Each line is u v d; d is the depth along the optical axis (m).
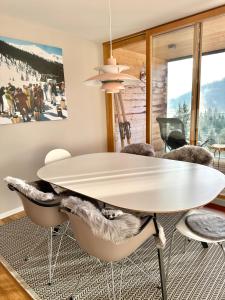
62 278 1.73
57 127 3.23
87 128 3.70
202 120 3.07
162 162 2.22
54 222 1.62
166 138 3.46
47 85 3.01
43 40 2.94
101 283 1.67
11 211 2.85
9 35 2.61
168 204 1.32
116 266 1.84
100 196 1.46
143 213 1.40
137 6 2.44
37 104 2.92
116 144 4.31
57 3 2.30
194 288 1.59
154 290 1.59
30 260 1.95
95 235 1.15
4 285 1.68
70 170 2.05
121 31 3.22
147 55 3.28
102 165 2.18
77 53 3.38
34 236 2.33
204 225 1.54
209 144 3.06
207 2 2.40
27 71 2.78
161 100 3.38
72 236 2.26
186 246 2.07
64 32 3.17
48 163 2.51
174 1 2.35
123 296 1.55
